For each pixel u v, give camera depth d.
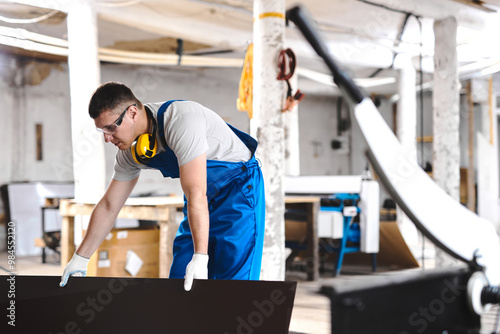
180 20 6.10
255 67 3.82
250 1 5.56
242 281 1.48
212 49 7.84
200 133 1.67
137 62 7.12
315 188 5.49
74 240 4.44
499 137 13.68
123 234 3.68
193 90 9.77
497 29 5.74
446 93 4.93
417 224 1.04
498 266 0.97
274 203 3.73
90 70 4.97
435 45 5.08
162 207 3.56
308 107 12.15
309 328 2.96
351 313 0.66
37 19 6.04
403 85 8.39
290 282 1.44
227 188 1.88
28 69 7.81
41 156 7.95
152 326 1.56
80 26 4.96
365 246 5.30
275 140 3.75
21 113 7.78
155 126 1.72
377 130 1.03
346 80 1.06
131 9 5.63
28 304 1.67
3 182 7.63
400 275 0.76
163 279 1.55
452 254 0.98
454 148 4.86
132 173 1.87
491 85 10.21
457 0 4.82
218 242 1.83
